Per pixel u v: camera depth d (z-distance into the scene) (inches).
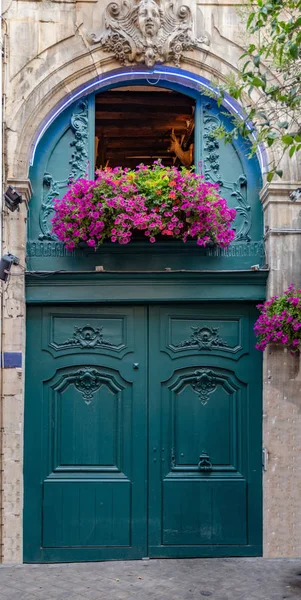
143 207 218.1
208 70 238.7
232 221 236.4
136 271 232.5
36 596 198.2
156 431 236.7
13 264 227.6
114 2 234.7
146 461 236.2
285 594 199.6
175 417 237.9
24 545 231.6
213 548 235.1
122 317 238.8
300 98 184.2
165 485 235.6
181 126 253.4
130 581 211.3
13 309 228.1
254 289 236.1
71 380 236.7
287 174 232.5
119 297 233.3
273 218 232.5
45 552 231.9
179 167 255.0
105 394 237.3
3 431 226.7
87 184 222.2
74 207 223.0
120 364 237.5
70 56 234.2
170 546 235.0
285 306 219.8
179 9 236.5
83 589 204.2
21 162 230.8
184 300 234.7
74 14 235.3
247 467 237.3
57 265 235.1
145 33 234.2
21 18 233.5
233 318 240.4
